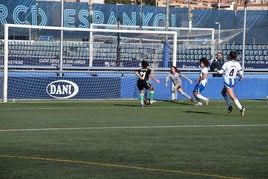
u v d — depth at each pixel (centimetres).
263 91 5244
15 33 7606
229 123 3181
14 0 8388
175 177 1744
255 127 3020
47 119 3234
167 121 3225
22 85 4600
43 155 2077
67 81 4706
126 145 2341
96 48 6088
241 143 2447
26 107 3953
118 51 5750
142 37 7525
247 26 9419
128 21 8956
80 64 6128
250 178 1747
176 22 9069
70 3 8550
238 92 5156
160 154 2138
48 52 6144
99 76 4803
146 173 1792
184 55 6919
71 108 3938
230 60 3616
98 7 8788
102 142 2412
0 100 4488
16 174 1745
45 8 8456
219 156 2114
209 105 4381
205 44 7025
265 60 7162
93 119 3269
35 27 4466
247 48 7200
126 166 1895
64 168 1847
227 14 9312
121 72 4891
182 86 5025
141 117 3412
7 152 2130
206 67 4325
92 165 1903
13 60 6031
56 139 2477
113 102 4503
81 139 2491
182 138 2572
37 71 4622
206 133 2755
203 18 9231
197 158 2066
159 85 4934
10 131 2712
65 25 8494
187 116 3516
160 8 9081
